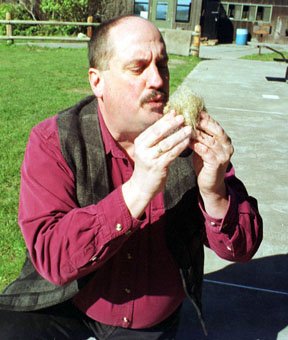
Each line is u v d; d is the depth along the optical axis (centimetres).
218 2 2380
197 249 188
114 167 175
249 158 543
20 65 1181
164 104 161
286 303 284
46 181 167
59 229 154
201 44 2231
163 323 197
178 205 176
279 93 973
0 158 489
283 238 358
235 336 254
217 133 153
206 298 284
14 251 325
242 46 2266
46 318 184
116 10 2239
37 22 1700
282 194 444
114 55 157
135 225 150
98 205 151
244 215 171
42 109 720
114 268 179
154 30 161
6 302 184
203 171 157
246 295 289
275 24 2411
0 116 664
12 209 381
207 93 924
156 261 181
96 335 194
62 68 1151
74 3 2062
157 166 142
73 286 175
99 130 174
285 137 643
